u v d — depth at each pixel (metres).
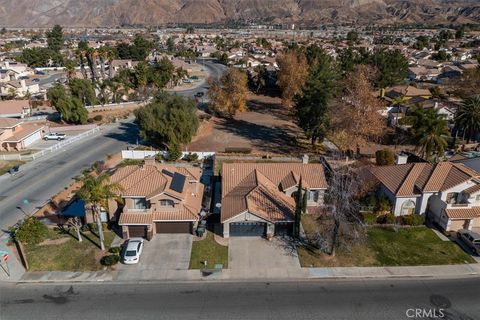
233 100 93.50
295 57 106.31
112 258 37.59
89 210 44.25
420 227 45.28
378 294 34.75
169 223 42.72
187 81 142.50
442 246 41.81
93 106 102.94
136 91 116.12
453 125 80.62
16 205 49.91
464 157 58.00
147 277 36.34
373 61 116.12
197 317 31.59
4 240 42.19
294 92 97.94
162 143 72.19
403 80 124.88
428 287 35.81
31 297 33.66
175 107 68.31
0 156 66.00
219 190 53.69
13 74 136.50
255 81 132.62
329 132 68.38
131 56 184.00
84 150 71.25
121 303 33.03
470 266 38.81
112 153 69.25
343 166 53.62
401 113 89.69
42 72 159.50
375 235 43.62
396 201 45.91
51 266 37.69
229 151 69.94
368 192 49.00
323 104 67.50
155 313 31.95
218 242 41.81
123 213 42.16
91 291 34.50
